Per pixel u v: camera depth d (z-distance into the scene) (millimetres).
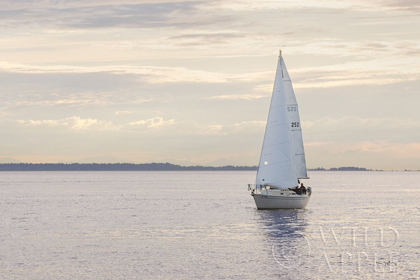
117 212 99688
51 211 102250
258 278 45250
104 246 59625
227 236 66625
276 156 86500
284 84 87500
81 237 66562
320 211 100312
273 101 86750
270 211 88500
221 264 50281
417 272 47312
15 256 53938
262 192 87562
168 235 67875
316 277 45656
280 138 86438
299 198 88438
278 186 86750
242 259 52406
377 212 100125
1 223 82000
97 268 48688
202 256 53781
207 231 71250
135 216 92000
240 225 77062
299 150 88750
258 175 87500
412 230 73688
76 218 89188
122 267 49031
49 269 48312
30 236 67500
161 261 51562
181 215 93000
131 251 56562
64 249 57812
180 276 45844
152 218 88438
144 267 49094
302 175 89188
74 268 48719
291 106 88062
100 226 77750
